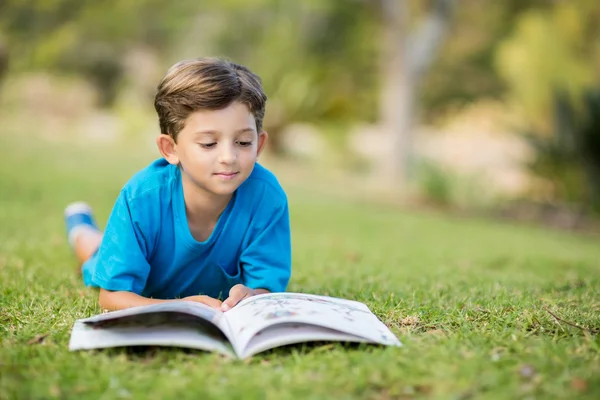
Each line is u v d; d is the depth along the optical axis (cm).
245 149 282
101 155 1510
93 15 2514
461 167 1694
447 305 332
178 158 296
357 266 500
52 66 2577
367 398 207
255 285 321
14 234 607
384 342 250
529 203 1430
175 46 2459
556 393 206
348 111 2220
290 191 1309
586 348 249
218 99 272
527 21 1894
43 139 1711
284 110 1988
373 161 1848
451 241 818
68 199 902
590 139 1300
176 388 212
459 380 215
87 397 209
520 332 272
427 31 1515
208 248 320
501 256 644
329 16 2167
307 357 238
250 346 242
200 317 247
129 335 249
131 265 304
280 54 2052
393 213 1146
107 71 2659
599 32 1970
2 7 2472
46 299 332
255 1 2205
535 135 1396
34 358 240
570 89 1477
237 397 205
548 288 391
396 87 1520
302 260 546
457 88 2564
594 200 1329
